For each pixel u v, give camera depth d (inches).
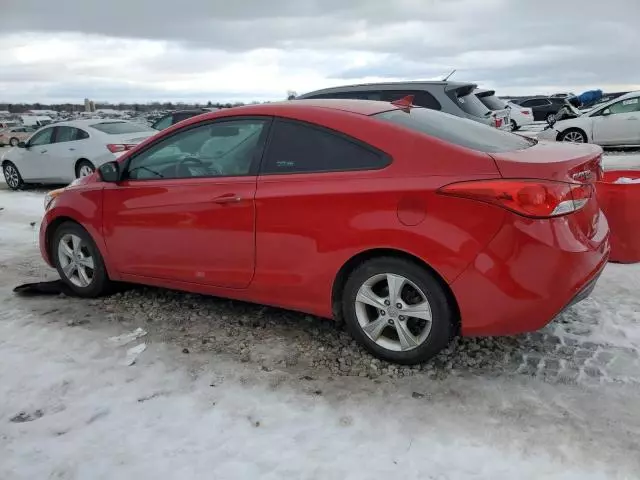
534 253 115.1
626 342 144.9
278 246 140.6
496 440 108.4
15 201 414.6
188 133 158.9
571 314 162.2
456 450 105.9
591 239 127.3
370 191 126.8
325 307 140.3
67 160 451.5
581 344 144.6
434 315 126.6
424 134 129.0
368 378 132.3
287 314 169.8
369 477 99.7
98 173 178.4
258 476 100.4
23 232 294.5
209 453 107.0
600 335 149.0
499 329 121.7
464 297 121.0
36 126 1417.3
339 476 100.1
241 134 149.9
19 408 122.7
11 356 146.3
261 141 146.0
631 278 188.1
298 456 105.7
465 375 132.0
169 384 131.7
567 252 116.4
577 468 100.0
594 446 105.7
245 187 144.4
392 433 111.7
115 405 123.4
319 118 139.4
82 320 169.3
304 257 137.7
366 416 117.6
